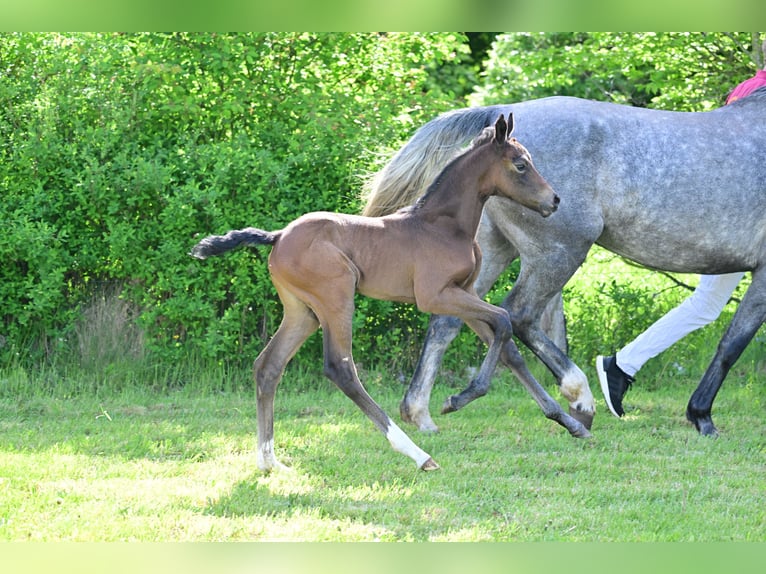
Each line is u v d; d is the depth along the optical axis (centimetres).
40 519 703
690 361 1312
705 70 1483
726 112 995
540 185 844
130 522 698
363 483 807
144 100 1212
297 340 838
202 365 1181
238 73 1246
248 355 1181
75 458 861
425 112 1293
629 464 889
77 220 1168
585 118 960
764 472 873
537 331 990
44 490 768
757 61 1387
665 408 1129
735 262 989
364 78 1359
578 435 968
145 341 1165
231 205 1159
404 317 1223
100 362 1159
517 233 967
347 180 1187
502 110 972
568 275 969
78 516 709
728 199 964
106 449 898
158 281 1156
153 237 1158
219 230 1149
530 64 1608
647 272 1664
